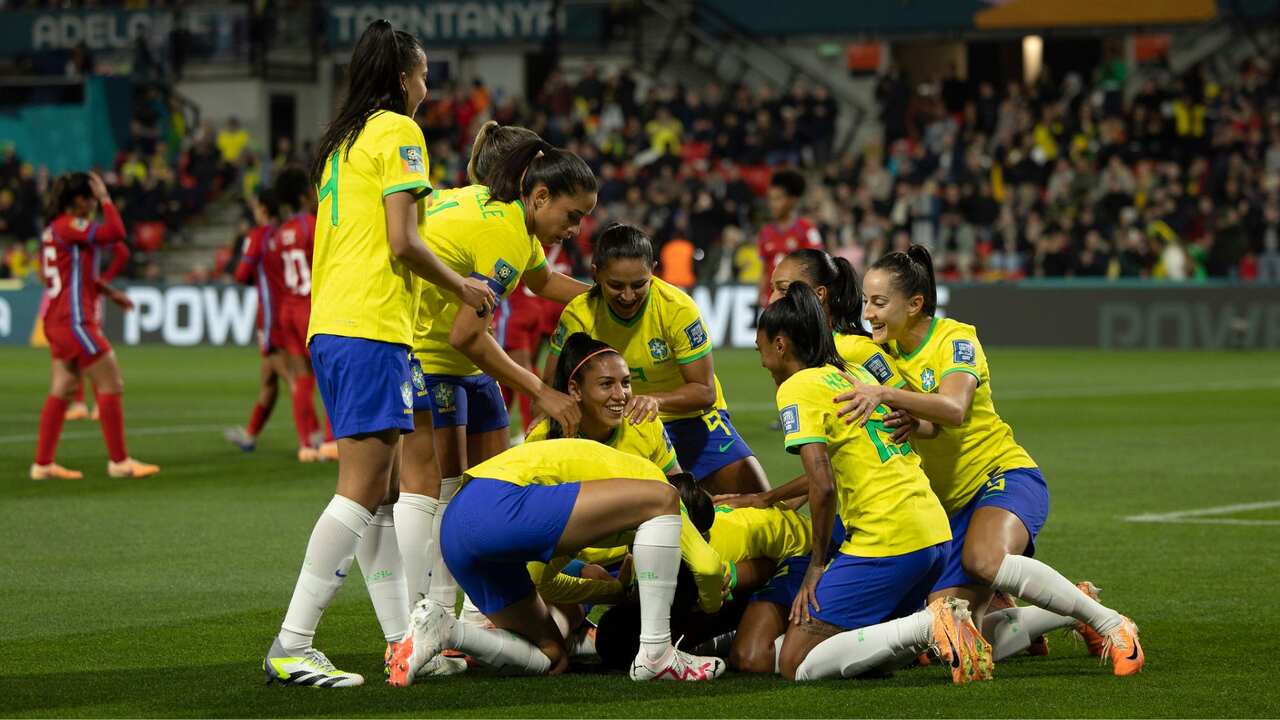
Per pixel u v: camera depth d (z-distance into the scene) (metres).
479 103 117.19
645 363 23.77
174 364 84.12
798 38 124.00
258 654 21.16
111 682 19.45
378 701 18.45
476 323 20.86
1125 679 19.44
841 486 20.25
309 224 43.53
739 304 94.56
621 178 107.75
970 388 20.98
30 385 70.94
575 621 21.19
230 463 43.38
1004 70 129.25
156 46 122.44
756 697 18.61
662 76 126.12
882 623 19.33
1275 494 36.41
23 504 35.53
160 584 26.28
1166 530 31.28
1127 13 114.00
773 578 21.19
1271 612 23.64
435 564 22.19
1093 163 104.25
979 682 19.23
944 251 96.94
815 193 101.25
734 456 24.73
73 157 118.12
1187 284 88.44
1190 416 55.09
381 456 19.52
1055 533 30.95
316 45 124.50
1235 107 107.44
